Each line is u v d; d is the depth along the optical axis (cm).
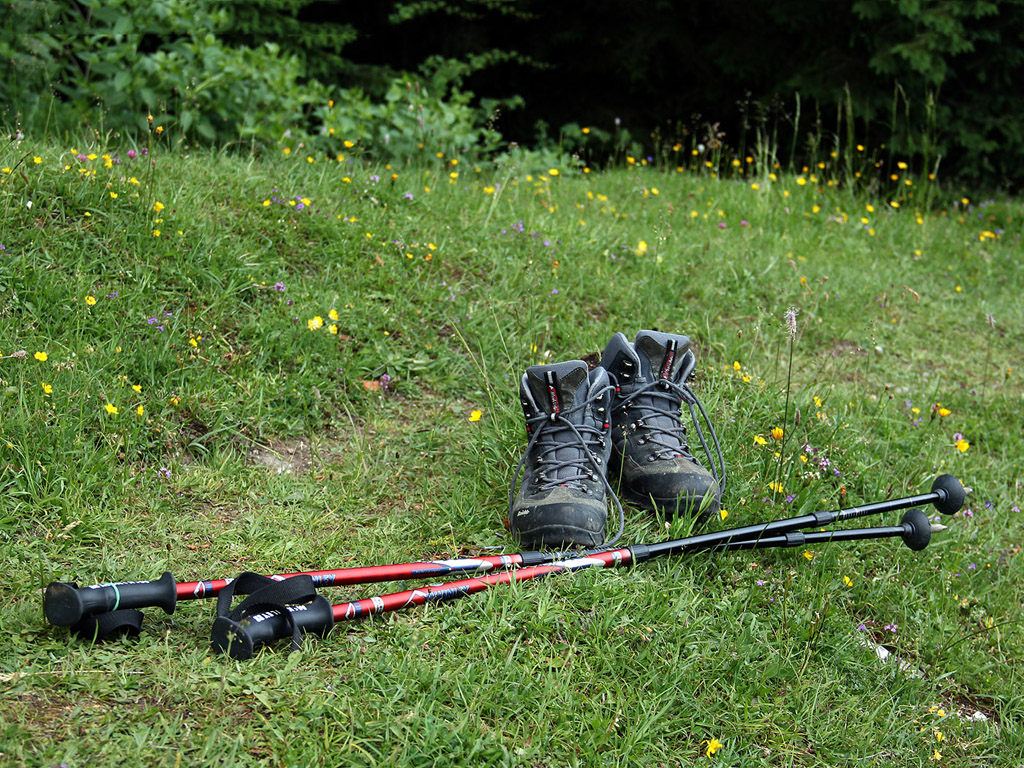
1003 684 157
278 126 293
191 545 152
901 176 450
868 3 491
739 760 133
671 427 174
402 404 196
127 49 280
